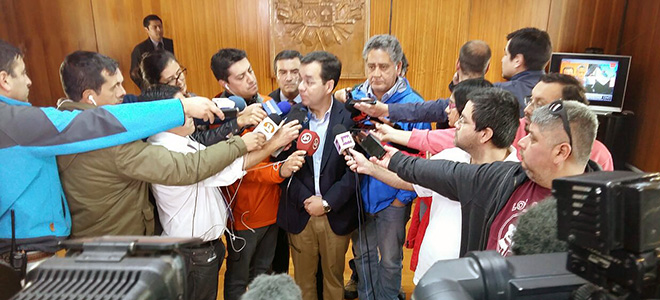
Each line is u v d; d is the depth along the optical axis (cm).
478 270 51
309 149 163
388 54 201
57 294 40
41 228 115
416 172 128
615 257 43
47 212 115
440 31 443
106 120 111
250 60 454
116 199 127
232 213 181
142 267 42
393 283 203
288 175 166
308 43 442
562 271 51
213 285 158
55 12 423
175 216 144
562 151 94
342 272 193
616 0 429
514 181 107
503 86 216
